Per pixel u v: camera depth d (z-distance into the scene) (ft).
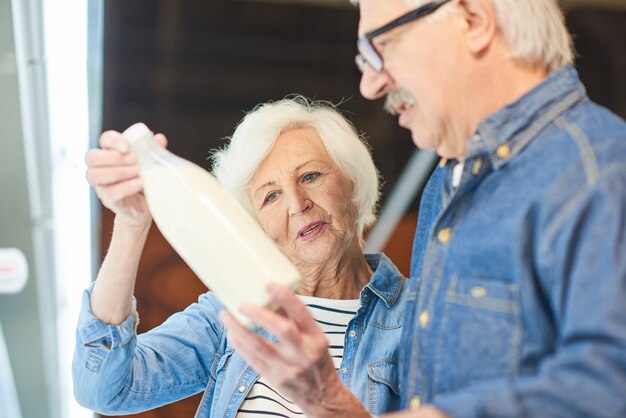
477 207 3.87
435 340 3.84
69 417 7.65
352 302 5.93
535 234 3.59
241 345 3.72
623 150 3.53
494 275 3.70
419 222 4.73
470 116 3.92
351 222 6.07
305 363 3.66
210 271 4.00
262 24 8.48
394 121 8.47
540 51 3.85
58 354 7.57
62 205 7.38
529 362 3.56
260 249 3.97
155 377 5.68
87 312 5.22
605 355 3.13
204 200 4.16
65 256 7.50
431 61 3.83
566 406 3.12
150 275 7.84
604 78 8.84
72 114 6.97
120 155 4.38
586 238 3.36
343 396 3.94
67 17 6.33
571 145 3.67
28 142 7.07
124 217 4.71
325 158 6.04
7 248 7.39
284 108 6.15
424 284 4.02
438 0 3.81
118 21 8.18
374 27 3.92
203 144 8.29
